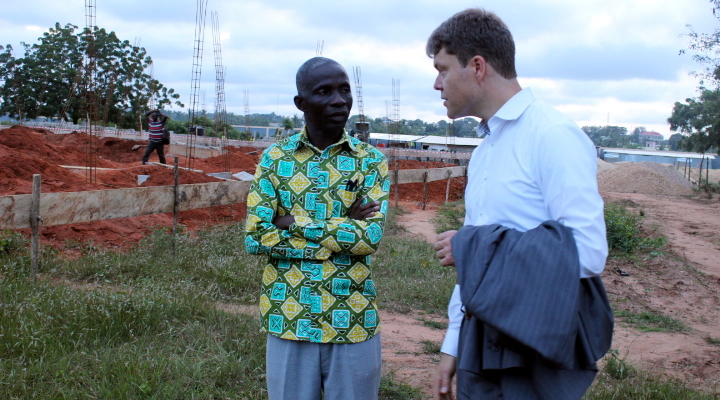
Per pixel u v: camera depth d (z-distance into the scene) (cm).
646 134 14662
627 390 463
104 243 877
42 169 1194
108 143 2156
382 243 999
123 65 3941
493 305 191
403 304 704
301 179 284
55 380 411
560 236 190
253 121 11156
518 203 207
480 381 211
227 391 421
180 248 812
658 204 2197
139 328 513
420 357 535
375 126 6075
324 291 276
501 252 196
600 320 199
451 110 229
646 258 1059
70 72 3762
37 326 481
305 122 291
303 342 277
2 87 3862
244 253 809
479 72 217
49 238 862
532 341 184
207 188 918
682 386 485
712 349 612
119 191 770
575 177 194
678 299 831
